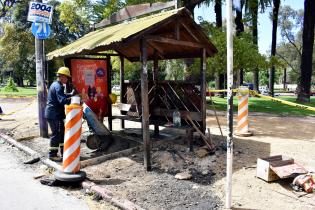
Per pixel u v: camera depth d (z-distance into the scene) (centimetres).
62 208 464
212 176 571
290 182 536
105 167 633
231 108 432
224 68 1608
